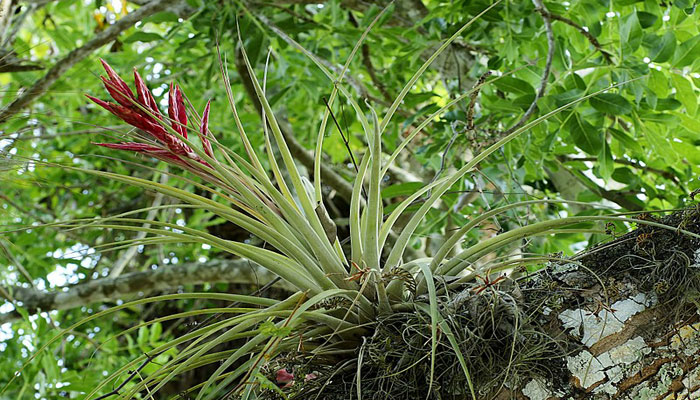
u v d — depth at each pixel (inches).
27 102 89.0
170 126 52.5
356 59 138.3
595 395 45.7
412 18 128.0
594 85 108.0
